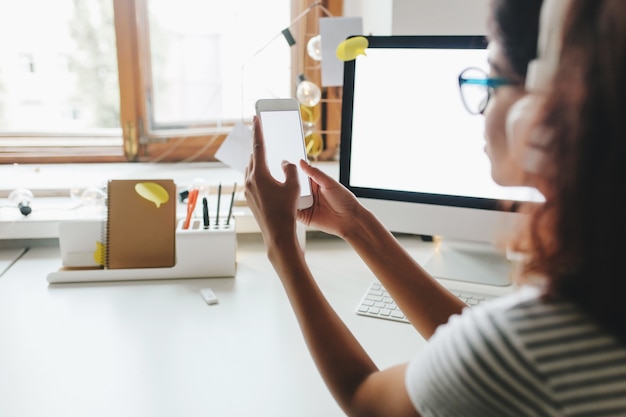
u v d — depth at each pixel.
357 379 0.52
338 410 0.70
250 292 1.05
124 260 1.11
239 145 1.15
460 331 0.40
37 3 1.51
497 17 0.43
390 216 1.11
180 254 1.10
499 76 0.45
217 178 1.52
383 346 0.85
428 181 1.07
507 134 0.45
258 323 0.93
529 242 0.40
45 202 1.38
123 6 1.51
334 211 0.76
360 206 0.75
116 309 0.97
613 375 0.35
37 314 0.95
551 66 0.38
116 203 1.11
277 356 0.82
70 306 0.98
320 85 1.64
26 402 0.71
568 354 0.36
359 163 1.11
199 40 1.58
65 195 1.42
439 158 1.05
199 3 1.55
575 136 0.36
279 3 1.58
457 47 1.00
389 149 1.08
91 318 0.94
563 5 0.37
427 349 0.43
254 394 0.73
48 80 1.57
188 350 0.84
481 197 1.04
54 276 1.08
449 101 1.02
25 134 1.60
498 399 0.37
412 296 0.69
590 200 0.35
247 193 0.65
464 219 1.06
